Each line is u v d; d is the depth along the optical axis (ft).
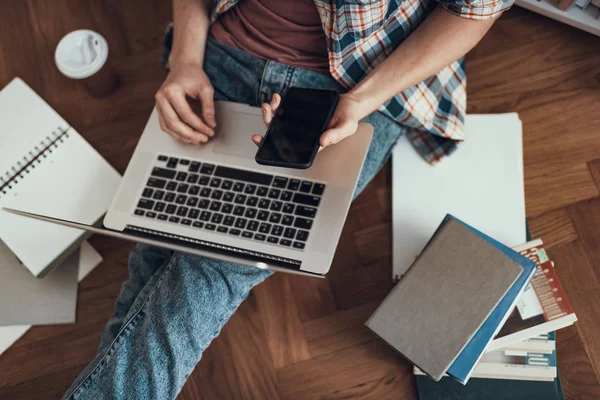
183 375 3.17
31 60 4.47
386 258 3.84
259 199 3.04
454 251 3.33
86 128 4.31
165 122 3.18
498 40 4.15
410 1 3.04
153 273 3.58
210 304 3.19
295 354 3.78
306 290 3.87
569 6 3.79
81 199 3.88
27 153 4.00
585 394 3.48
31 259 3.74
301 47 3.26
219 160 3.14
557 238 3.74
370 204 3.95
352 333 3.76
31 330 3.95
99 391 3.17
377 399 3.64
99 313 3.94
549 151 3.89
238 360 3.82
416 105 3.42
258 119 3.20
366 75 3.30
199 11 3.49
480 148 3.84
